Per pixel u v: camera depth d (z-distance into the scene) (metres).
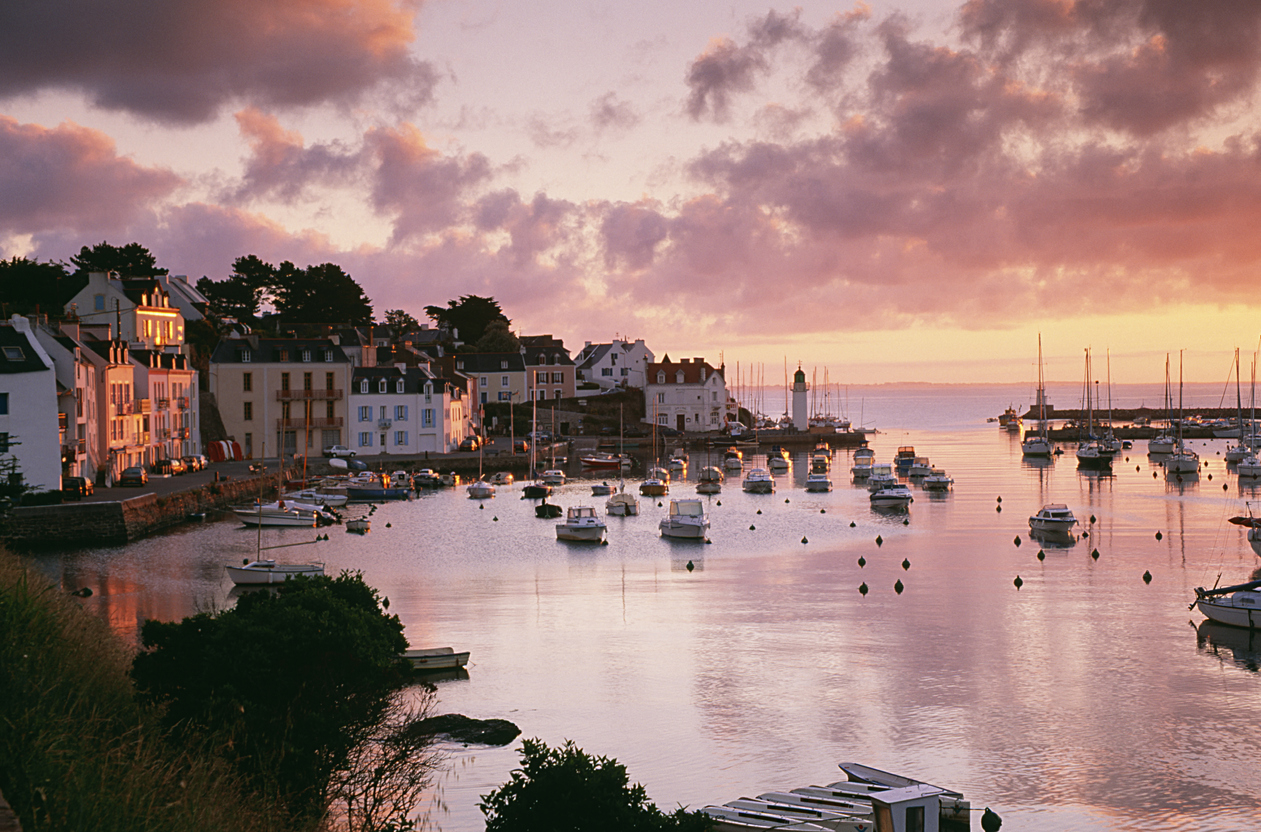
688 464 160.62
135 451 101.94
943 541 80.50
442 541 79.88
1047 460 170.12
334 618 24.78
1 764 13.91
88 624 26.84
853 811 27.42
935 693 39.84
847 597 57.75
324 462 127.88
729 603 56.16
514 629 50.03
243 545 75.62
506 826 19.78
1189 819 29.08
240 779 18.56
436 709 37.84
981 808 29.66
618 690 40.25
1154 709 38.00
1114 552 74.44
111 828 13.55
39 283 132.62
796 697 39.41
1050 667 43.31
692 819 20.55
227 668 21.95
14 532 71.19
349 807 22.05
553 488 123.56
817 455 159.75
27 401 76.38
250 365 131.75
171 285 158.75
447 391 143.50
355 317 196.75
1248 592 51.31
